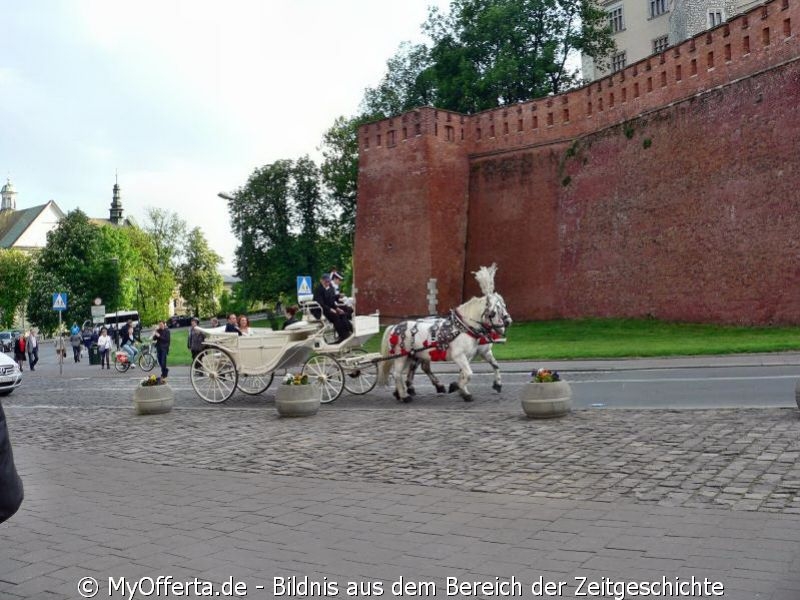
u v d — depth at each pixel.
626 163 43.72
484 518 8.09
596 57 63.38
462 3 61.09
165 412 18.70
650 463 10.17
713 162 38.38
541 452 11.37
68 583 6.62
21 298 112.81
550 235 48.53
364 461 11.53
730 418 12.98
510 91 59.62
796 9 34.38
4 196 167.00
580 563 6.52
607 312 44.38
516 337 42.56
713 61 38.81
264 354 19.98
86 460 12.72
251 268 81.31
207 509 9.02
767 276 35.22
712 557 6.46
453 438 12.98
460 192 52.59
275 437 14.17
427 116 51.44
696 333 36.47
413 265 51.47
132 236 107.94
